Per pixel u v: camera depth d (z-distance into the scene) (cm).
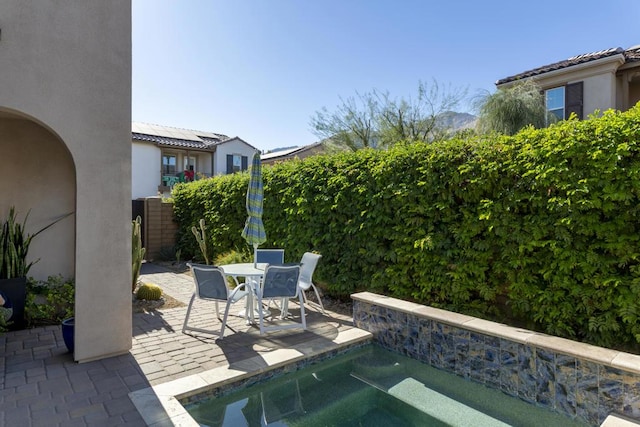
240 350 494
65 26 434
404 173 619
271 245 910
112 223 466
